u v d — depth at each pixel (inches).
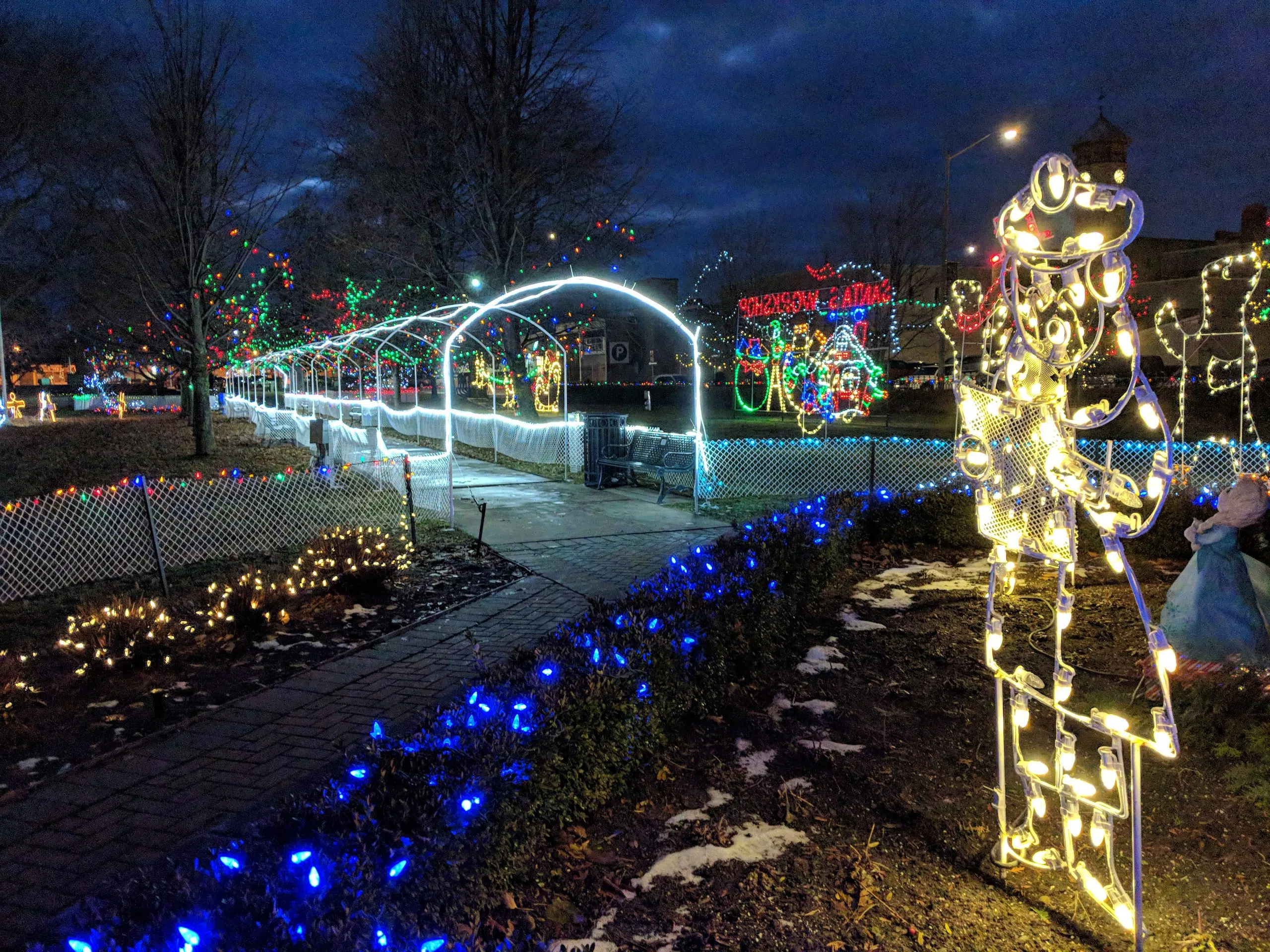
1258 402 712.4
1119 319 101.5
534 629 258.5
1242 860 133.8
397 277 931.3
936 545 393.7
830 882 130.7
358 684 214.4
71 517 448.1
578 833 142.8
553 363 1598.2
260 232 762.2
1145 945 114.8
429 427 1042.1
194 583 337.1
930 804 155.2
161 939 86.1
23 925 118.1
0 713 193.2
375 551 318.7
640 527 431.5
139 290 786.8
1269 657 200.1
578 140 856.9
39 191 923.4
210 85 705.0
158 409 2172.7
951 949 114.5
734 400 1414.9
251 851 104.3
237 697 207.5
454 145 841.5
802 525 304.8
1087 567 344.2
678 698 183.3
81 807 153.0
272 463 755.4
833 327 1225.4
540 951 109.0
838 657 239.1
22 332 1152.8
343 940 88.3
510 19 832.9
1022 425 121.0
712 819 150.3
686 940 115.6
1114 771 109.3
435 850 108.6
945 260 1004.6
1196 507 351.3
